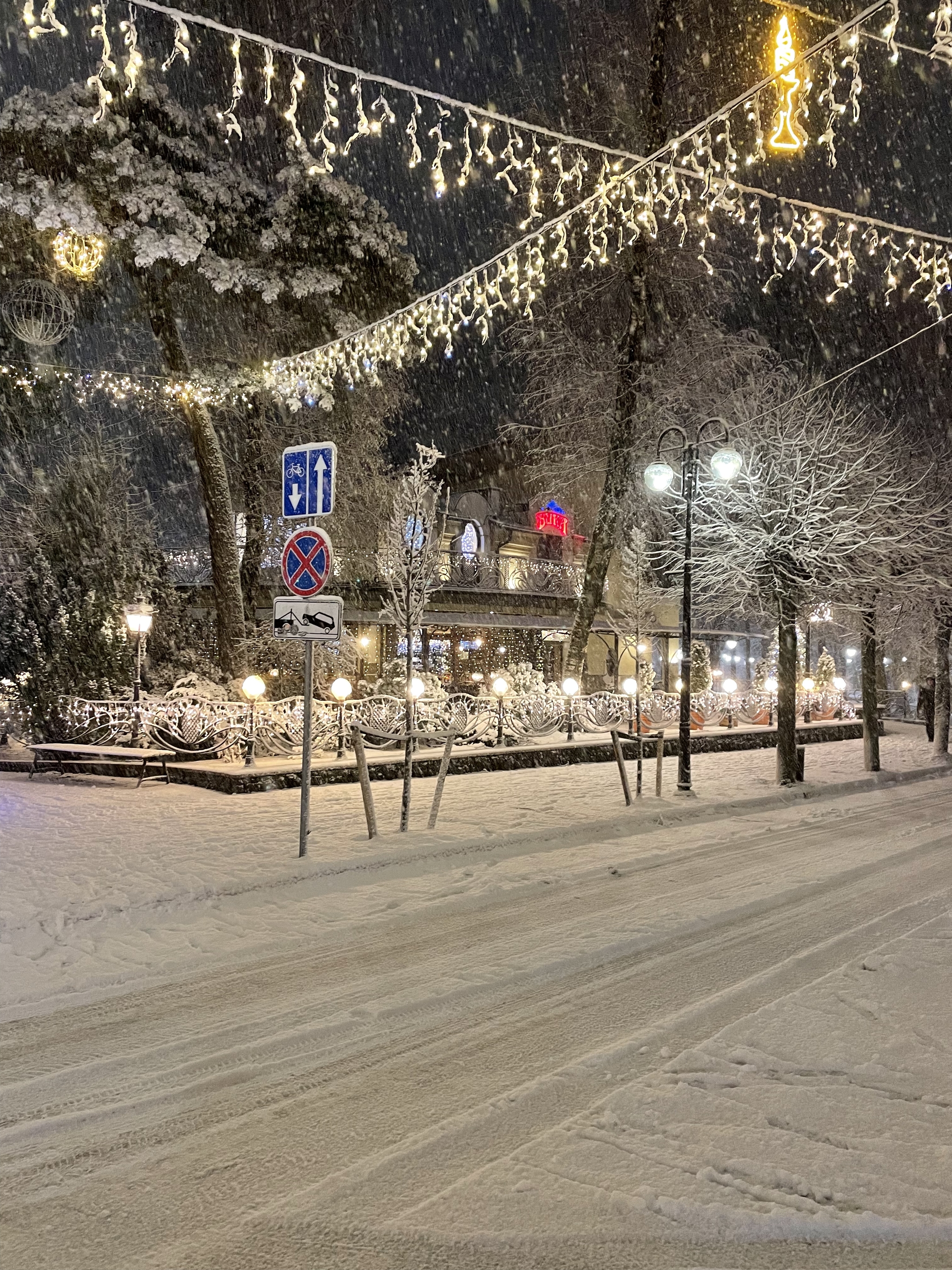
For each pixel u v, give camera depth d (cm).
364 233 2067
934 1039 451
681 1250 293
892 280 1135
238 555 2292
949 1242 295
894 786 1703
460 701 1866
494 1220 309
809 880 873
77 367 2048
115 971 584
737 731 2220
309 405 2464
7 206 1650
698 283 2591
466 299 1446
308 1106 404
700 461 1814
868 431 2148
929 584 1820
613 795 1367
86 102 1750
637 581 2747
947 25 602
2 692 1855
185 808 1193
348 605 2567
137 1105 405
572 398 2711
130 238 1794
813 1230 298
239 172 1973
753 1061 427
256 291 2017
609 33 2355
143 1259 294
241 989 559
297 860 873
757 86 754
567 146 2380
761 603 1734
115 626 1891
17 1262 293
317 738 1608
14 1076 435
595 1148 350
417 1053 462
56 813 1152
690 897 801
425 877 868
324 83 767
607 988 562
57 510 2136
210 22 689
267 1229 310
